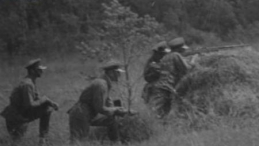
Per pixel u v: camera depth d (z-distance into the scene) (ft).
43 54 76.69
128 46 27.63
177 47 30.45
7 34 77.61
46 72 57.00
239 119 25.30
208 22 90.94
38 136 27.40
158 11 84.33
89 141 24.61
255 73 28.50
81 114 24.91
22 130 27.07
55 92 40.19
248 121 24.85
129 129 25.16
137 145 23.88
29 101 25.73
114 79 25.64
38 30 79.82
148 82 30.19
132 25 27.43
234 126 24.82
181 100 28.17
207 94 27.71
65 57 71.56
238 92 27.20
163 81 28.81
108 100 25.75
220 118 25.73
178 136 23.94
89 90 25.08
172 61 28.99
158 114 28.25
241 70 28.40
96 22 81.35
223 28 91.15
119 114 25.35
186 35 81.82
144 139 24.94
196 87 28.30
